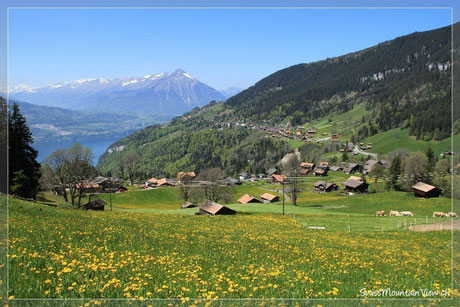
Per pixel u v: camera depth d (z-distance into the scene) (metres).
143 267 12.73
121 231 22.12
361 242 27.25
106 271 11.73
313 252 20.19
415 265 16.91
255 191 122.50
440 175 83.94
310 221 44.88
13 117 45.56
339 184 128.50
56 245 15.65
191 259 15.07
